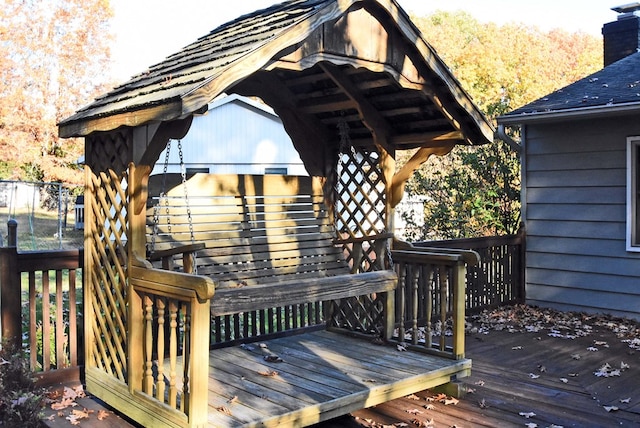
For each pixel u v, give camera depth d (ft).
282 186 15.37
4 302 12.67
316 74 14.33
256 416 10.00
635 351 17.69
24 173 67.77
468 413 12.40
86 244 12.60
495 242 23.59
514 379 14.85
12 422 11.23
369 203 15.72
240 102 49.19
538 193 24.72
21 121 60.75
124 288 11.32
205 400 9.45
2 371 12.07
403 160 46.47
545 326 21.22
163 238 12.95
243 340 15.30
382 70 12.16
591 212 23.26
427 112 14.28
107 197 12.03
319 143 16.30
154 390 11.19
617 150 22.47
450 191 29.89
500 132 23.89
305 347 14.92
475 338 19.33
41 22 65.82
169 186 13.30
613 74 25.23
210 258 13.50
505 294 24.53
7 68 62.13
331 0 10.88
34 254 13.08
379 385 11.75
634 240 22.29
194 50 13.10
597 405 12.97
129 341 10.97
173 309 10.03
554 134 24.18
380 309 15.51
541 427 11.66
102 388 12.00
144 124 10.13
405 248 14.98
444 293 14.01
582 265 23.56
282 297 11.66
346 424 11.78
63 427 11.10
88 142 12.42
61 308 13.65
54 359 15.44
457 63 73.67
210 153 48.19
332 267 15.85
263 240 14.66
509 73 74.38
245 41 11.09
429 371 12.77
